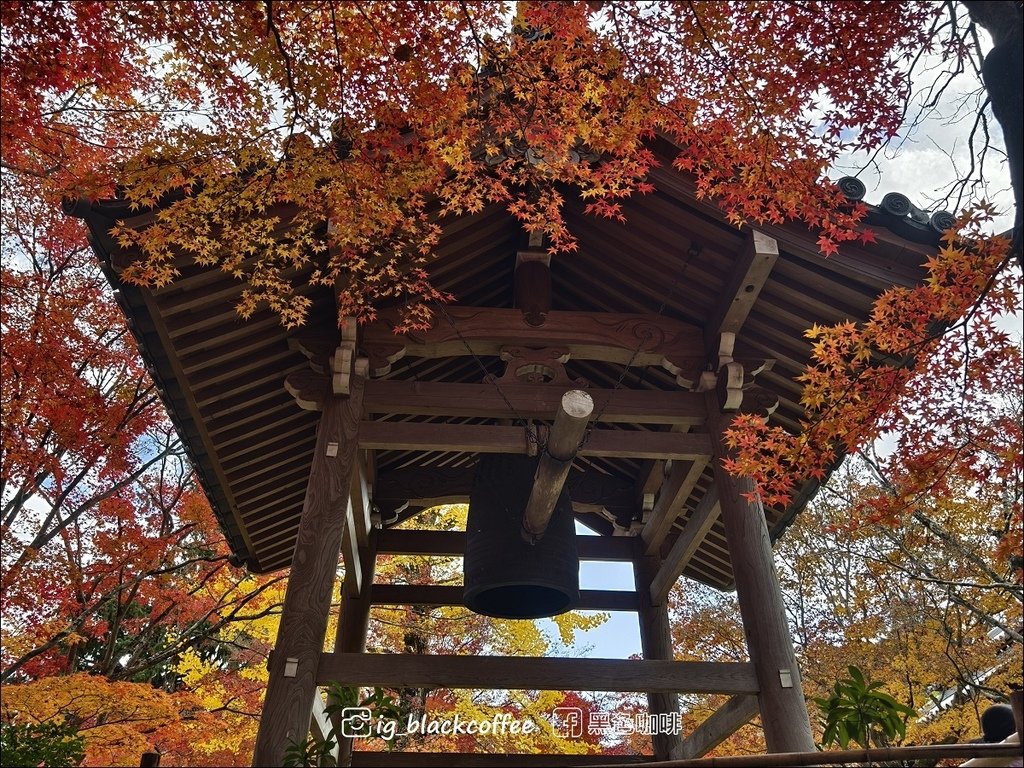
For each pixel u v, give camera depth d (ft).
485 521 19.25
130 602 45.75
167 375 20.22
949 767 38.32
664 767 12.74
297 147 16.42
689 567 32.37
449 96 16.02
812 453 16.22
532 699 44.80
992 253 14.44
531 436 19.25
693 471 22.30
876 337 15.97
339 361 19.80
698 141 15.99
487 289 24.39
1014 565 14.82
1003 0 11.61
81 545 45.50
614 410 20.75
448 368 26.18
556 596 20.13
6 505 40.27
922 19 13.34
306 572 17.42
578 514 31.27
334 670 16.63
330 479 18.79
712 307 21.36
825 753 11.50
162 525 47.62
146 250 16.44
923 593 43.52
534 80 16.31
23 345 31.53
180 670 43.14
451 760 23.39
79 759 18.74
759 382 22.90
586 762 22.88
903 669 41.68
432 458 30.55
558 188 21.34
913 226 17.53
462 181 18.39
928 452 15.30
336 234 17.95
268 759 15.02
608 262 22.79
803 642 51.44
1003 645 41.45
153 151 16.66
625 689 17.31
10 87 16.83
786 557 53.72
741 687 17.31
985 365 14.75
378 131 16.53
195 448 23.09
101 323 38.86
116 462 37.78
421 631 47.98
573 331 21.48
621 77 15.24
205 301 18.76
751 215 16.94
